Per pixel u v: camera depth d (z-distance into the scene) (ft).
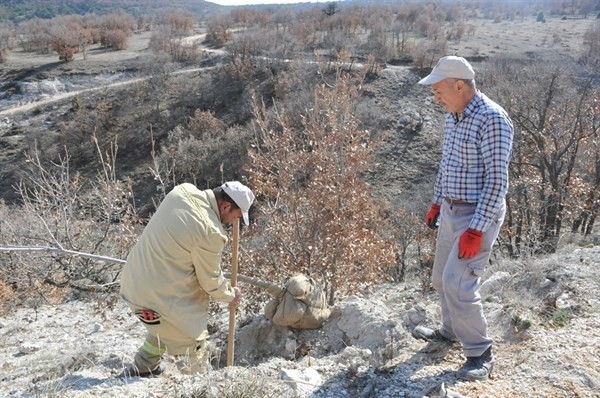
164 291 12.34
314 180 27.32
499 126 10.56
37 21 335.88
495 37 228.43
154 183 115.55
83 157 133.90
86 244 26.45
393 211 63.21
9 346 24.52
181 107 148.46
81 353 17.89
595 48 142.82
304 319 16.78
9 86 185.26
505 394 11.02
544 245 38.86
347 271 26.18
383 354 13.32
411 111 127.54
